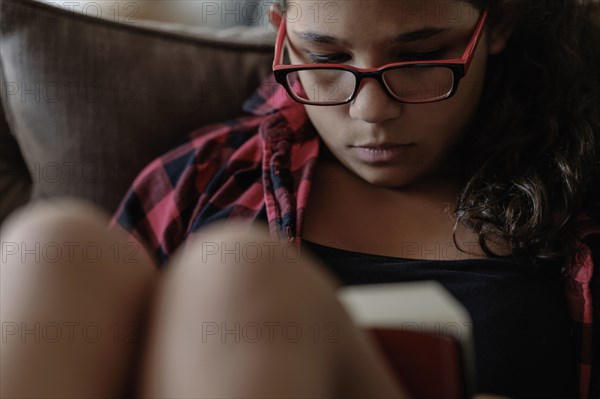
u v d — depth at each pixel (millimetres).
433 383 812
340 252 896
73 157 1144
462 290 848
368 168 915
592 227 857
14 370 532
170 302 560
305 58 887
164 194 1028
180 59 1164
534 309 826
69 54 1132
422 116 865
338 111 881
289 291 546
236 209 940
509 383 807
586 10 1050
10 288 572
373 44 813
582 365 831
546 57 986
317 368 522
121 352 575
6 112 1186
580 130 921
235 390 492
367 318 857
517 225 855
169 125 1149
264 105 1097
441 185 959
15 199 1192
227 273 546
